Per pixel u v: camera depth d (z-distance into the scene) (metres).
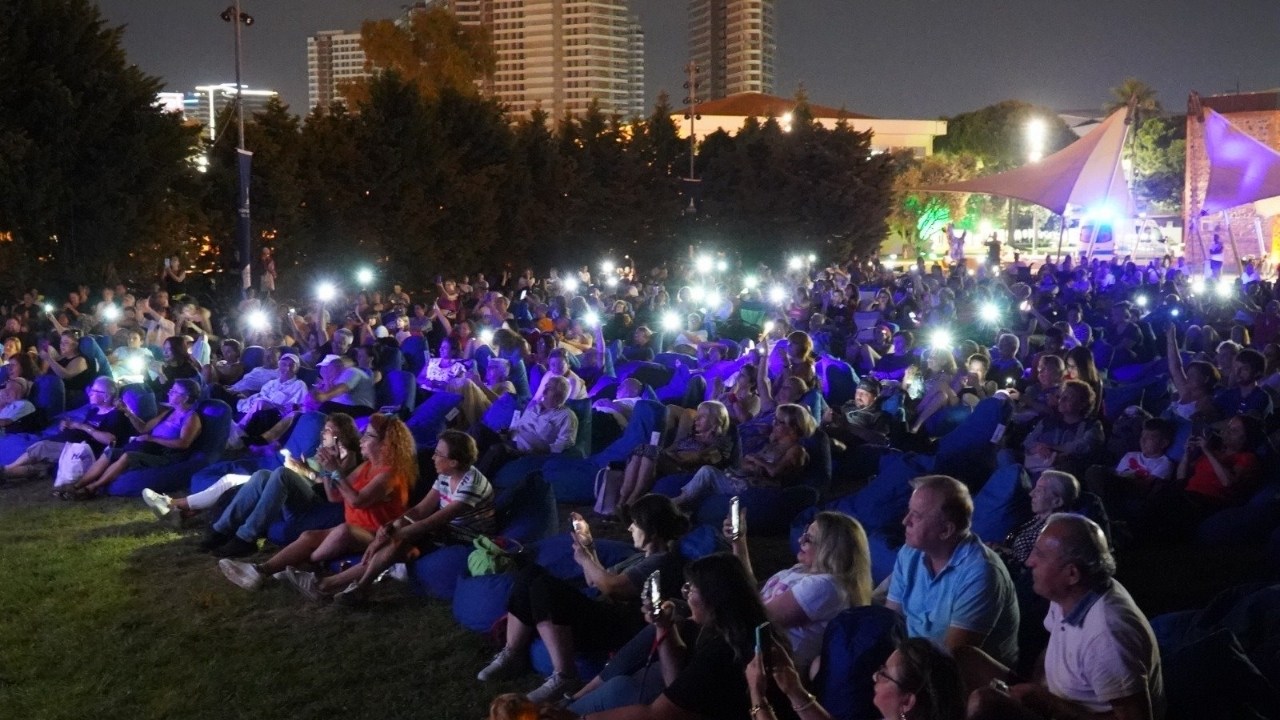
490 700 5.61
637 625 5.70
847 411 10.97
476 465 9.85
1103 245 50.00
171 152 26.78
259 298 22.56
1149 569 7.60
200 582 7.48
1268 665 4.55
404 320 17.91
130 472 9.92
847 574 5.06
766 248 44.16
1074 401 8.61
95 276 25.45
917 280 28.20
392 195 32.56
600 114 40.91
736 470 8.82
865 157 46.62
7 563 7.97
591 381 13.66
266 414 11.88
